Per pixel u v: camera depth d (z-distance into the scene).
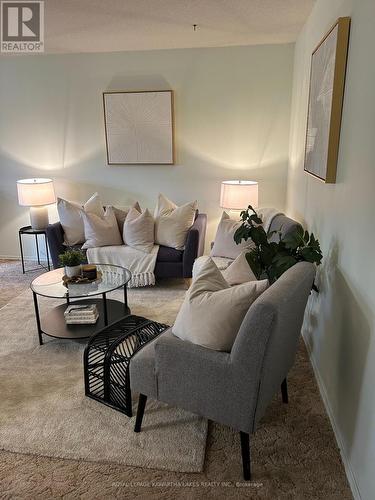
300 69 3.33
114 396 2.03
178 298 3.51
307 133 2.77
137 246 3.67
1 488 1.59
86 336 2.58
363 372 1.53
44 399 2.13
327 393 2.05
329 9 2.24
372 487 1.38
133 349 2.03
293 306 1.56
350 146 1.77
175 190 4.35
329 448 1.78
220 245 3.36
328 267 2.15
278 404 2.07
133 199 4.45
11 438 1.85
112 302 3.15
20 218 4.66
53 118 4.29
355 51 1.72
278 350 1.57
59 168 4.45
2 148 4.48
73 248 3.81
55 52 4.01
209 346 1.59
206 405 1.60
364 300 1.54
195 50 3.89
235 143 4.11
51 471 1.67
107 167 4.37
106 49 3.91
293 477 1.63
